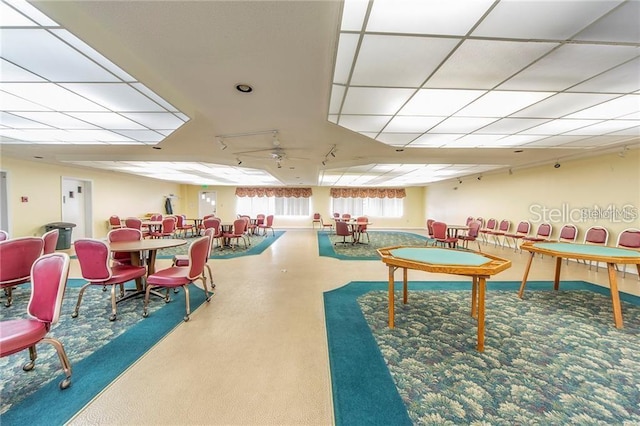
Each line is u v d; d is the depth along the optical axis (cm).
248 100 281
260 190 1323
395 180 1048
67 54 186
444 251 302
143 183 1034
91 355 215
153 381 184
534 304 327
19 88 244
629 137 419
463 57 201
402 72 223
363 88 253
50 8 143
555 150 517
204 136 425
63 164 692
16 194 610
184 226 948
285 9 150
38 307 181
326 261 583
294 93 263
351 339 242
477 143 468
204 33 171
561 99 276
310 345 233
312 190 1330
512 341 239
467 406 162
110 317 286
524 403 164
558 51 192
